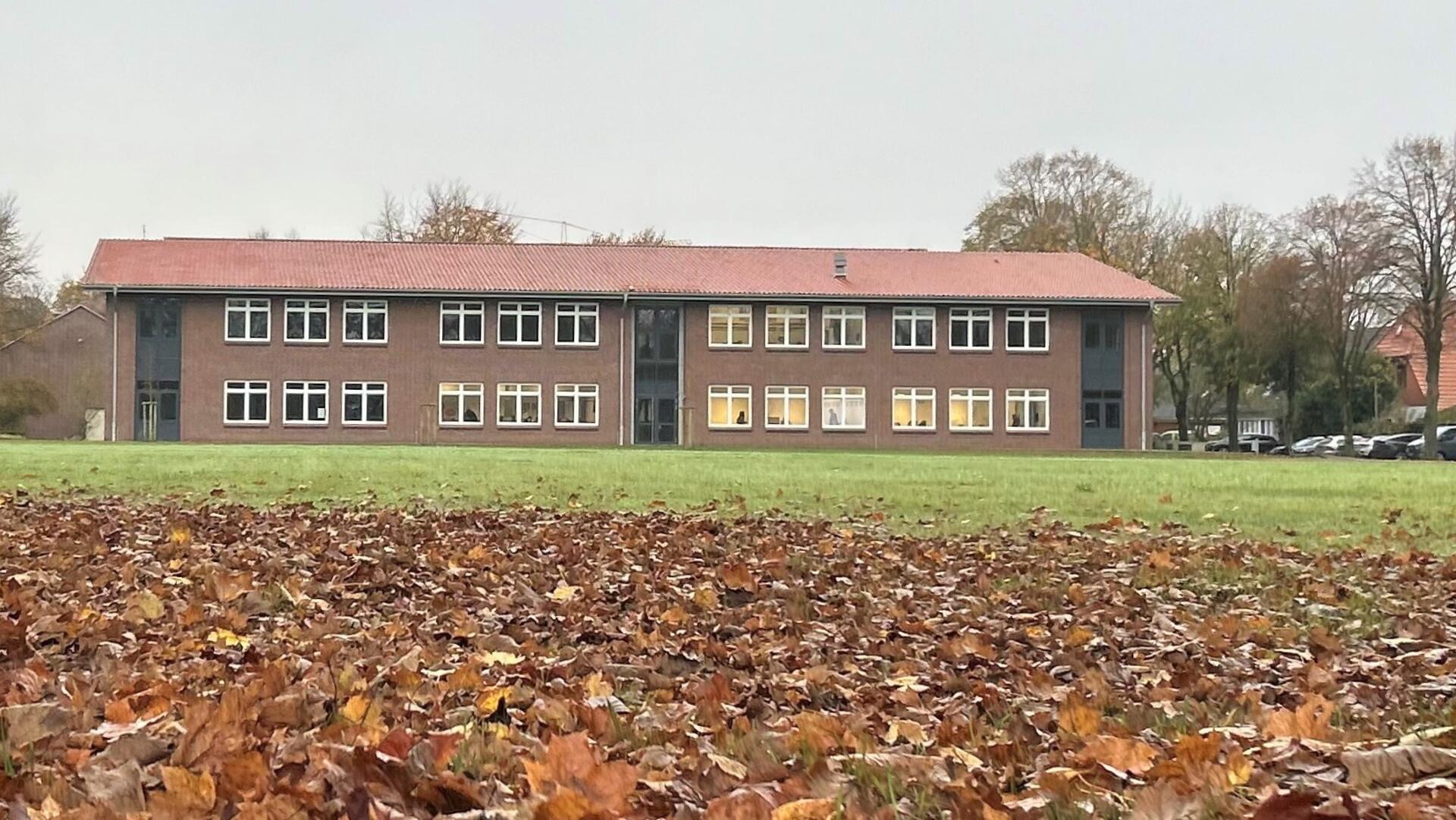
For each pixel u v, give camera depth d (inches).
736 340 2154.3
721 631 265.4
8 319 2733.8
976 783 144.9
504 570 350.6
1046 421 2178.9
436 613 281.3
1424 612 287.6
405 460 1078.4
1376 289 2310.5
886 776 146.9
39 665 208.7
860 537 458.3
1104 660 231.3
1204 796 134.9
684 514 553.6
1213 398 3125.0
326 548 393.7
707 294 2119.8
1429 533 482.3
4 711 166.2
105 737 161.9
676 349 2150.6
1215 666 227.3
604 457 1279.5
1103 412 2185.0
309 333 2076.8
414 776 141.3
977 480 826.8
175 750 155.5
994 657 235.8
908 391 2169.0
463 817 129.6
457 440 2103.8
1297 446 2797.7
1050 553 406.9
